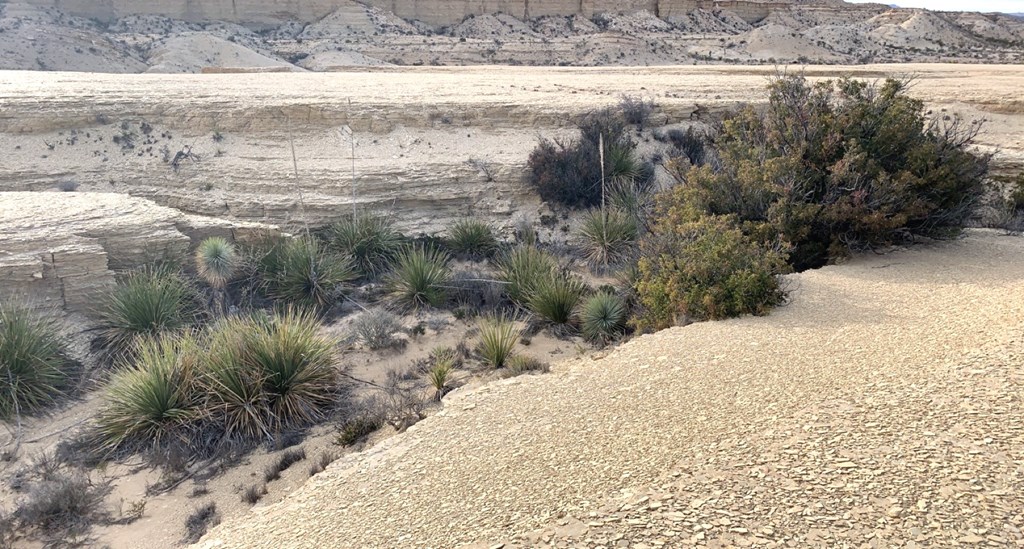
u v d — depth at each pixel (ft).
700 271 33.81
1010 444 15.71
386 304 48.96
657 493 16.02
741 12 325.01
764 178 43.16
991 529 13.08
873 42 268.82
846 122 44.27
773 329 29.04
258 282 48.70
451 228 61.26
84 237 42.93
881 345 25.26
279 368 34.19
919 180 42.70
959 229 44.96
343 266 51.11
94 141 68.23
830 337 27.07
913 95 84.79
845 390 20.76
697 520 14.60
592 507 16.03
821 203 42.78
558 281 46.24
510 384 27.76
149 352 35.09
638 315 39.45
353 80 104.32
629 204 57.88
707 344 27.96
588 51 227.61
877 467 15.61
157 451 30.71
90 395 36.35
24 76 101.40
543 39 244.42
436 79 107.76
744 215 44.32
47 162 65.36
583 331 42.24
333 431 32.45
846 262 40.86
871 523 13.73
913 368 21.98
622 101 77.00
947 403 18.35
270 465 29.68
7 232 41.63
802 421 18.75
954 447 15.96
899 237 44.50
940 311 29.35
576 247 58.44
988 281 34.09
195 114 69.97
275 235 52.34
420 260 50.16
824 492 14.96
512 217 64.28
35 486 28.25
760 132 49.70
